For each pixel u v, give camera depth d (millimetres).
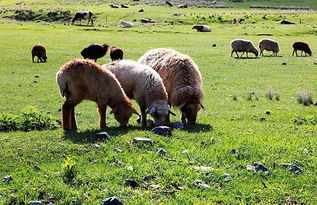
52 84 31469
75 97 14141
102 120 15156
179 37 70250
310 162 10656
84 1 151250
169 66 16953
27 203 7973
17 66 39688
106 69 15016
